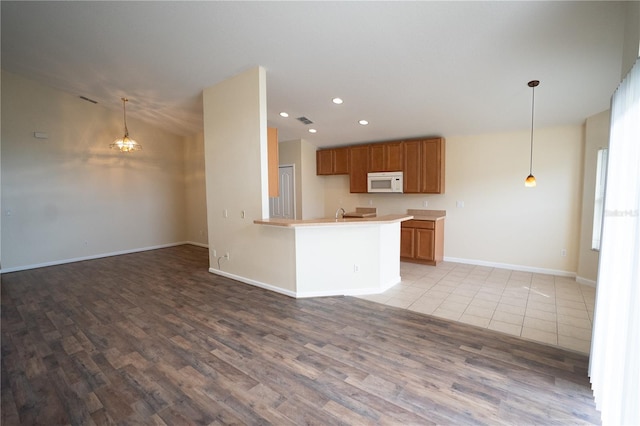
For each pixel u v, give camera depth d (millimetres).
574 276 4535
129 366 2363
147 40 3512
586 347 2576
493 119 4520
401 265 5359
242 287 4258
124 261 5910
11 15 3355
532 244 4832
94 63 4281
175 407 1908
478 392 2018
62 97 5684
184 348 2625
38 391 2078
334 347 2613
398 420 1781
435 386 2082
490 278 4551
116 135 6430
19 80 5199
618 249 1781
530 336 2775
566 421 1762
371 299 3758
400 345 2635
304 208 6676
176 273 5020
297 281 3826
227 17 2959
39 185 5492
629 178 1679
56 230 5699
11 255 5215
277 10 2779
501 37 2715
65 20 3381
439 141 5273
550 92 3562
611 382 1719
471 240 5367
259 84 3848
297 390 2061
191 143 7465
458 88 3697
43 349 2629
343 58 3371
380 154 5906
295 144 6590
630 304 1508
